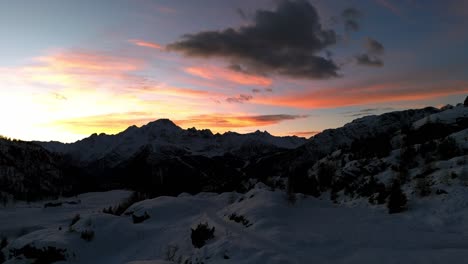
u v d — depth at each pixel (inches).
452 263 731.4
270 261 839.1
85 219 1632.6
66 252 1328.7
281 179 2728.8
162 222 1855.3
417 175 1520.7
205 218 1585.9
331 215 1333.7
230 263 878.4
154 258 1264.8
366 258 818.2
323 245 943.7
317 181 2234.3
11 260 1288.1
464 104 2506.2
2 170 5979.3
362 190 1672.0
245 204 1566.2
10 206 4552.2
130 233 1590.8
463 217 1044.5
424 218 1132.5
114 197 5172.2
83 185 7603.4
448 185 1286.9
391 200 1289.4
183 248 1229.1
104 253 1422.2
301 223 1217.4
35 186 6127.0
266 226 1176.2
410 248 868.6
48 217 2908.5
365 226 1119.6
